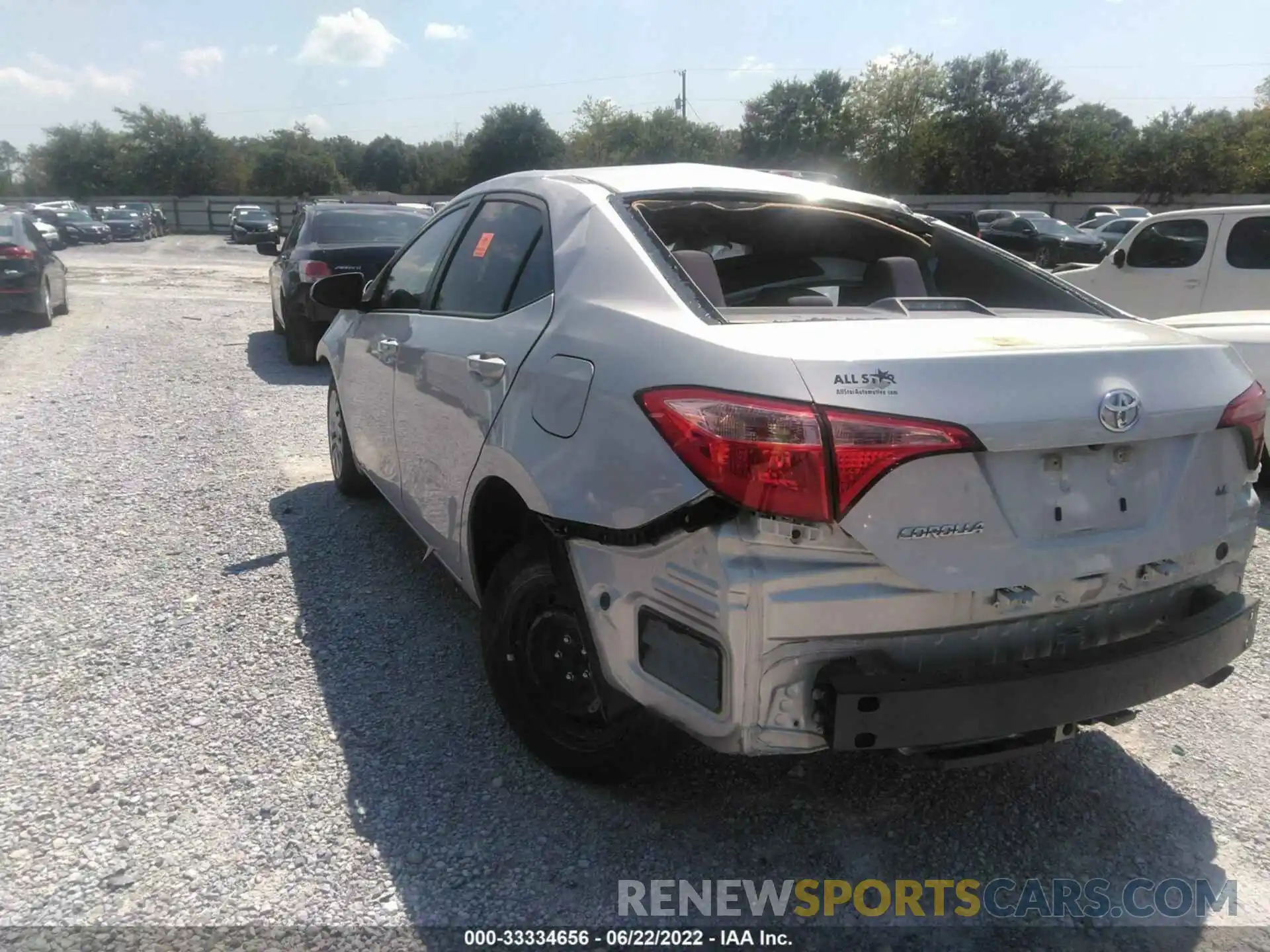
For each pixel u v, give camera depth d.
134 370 9.50
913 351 2.25
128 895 2.45
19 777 2.90
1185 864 2.69
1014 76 54.50
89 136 76.00
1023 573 2.27
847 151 60.66
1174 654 2.44
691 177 3.33
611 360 2.54
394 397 4.03
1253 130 51.59
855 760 3.14
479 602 3.38
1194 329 6.12
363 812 2.80
